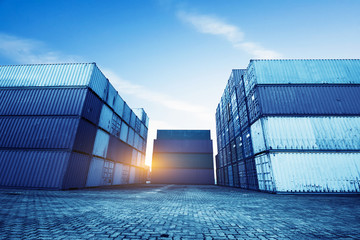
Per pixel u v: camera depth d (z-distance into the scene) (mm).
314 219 5441
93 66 17938
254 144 17781
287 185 13641
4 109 15852
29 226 4133
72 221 4688
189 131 43219
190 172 38688
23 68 17812
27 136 14789
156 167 39375
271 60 17812
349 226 4676
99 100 19406
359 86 16328
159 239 3555
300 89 16453
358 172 13641
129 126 29703
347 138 14516
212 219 5320
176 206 7570
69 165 14141
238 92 24000
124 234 3783
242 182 21984
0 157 14094
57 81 17203
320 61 17547
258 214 6133
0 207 6191
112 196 10688
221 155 35375
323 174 13719
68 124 15258
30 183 13344
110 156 22312
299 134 14820
